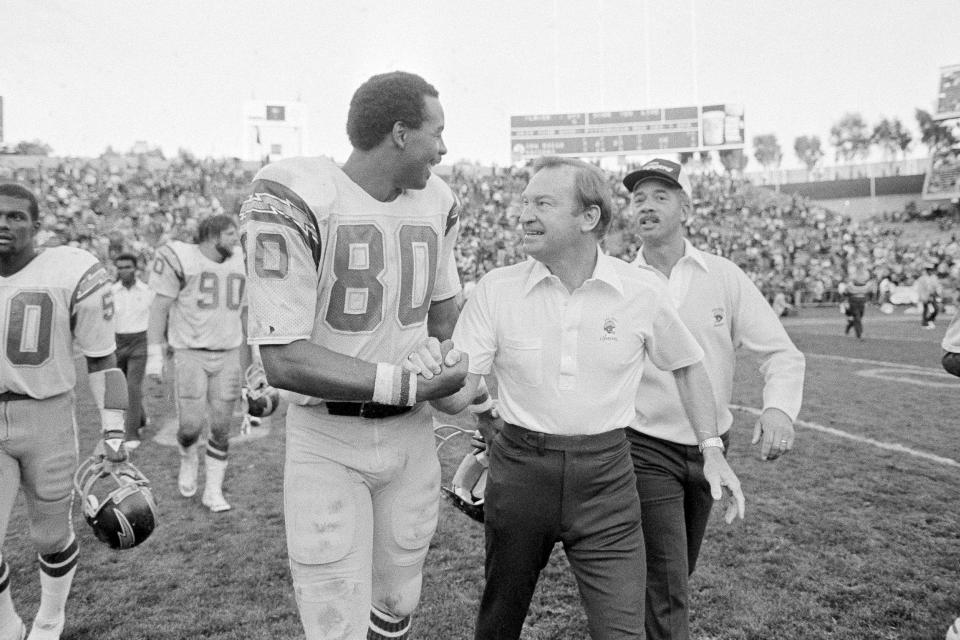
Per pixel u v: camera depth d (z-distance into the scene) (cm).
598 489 222
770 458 270
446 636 314
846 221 4262
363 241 211
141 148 4178
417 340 234
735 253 3456
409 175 213
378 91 203
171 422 801
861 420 742
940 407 809
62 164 3322
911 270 3203
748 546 410
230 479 566
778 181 6025
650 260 298
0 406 286
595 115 4628
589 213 224
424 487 237
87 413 823
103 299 299
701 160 5122
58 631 312
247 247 197
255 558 405
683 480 272
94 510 274
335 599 215
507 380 232
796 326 2056
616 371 225
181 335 499
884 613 330
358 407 218
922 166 5750
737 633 313
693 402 246
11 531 457
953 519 450
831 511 467
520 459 225
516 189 4016
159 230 2908
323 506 216
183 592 361
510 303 230
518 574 230
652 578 263
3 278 287
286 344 195
